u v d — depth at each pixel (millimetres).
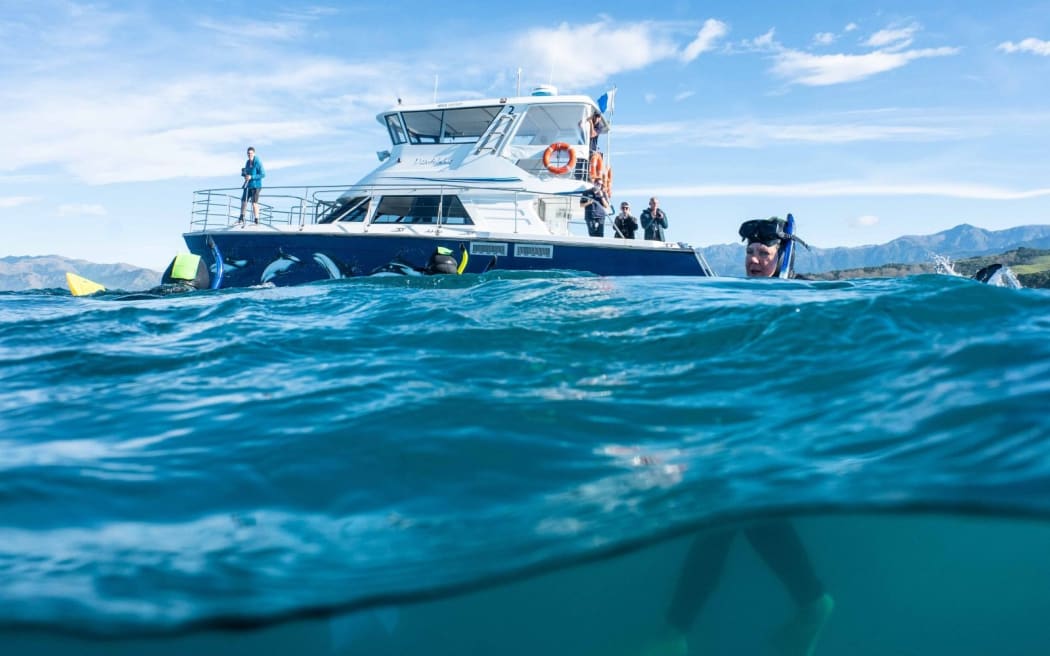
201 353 3596
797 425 2131
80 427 2512
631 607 2094
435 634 1881
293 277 11055
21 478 2041
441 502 1885
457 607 1856
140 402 2789
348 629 1614
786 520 1756
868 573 2193
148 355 3604
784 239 5297
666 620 2139
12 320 4840
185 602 1475
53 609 1447
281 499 1930
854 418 2109
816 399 2326
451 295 5086
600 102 13633
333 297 5445
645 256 10219
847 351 2775
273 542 1717
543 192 11312
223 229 11367
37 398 2891
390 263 10680
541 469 2025
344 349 3529
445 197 11633
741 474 1863
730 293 4316
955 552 2068
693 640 2215
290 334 3947
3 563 1623
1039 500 1500
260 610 1458
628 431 2246
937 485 1623
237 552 1670
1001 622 2410
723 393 2500
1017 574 2197
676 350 3064
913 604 2338
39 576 1568
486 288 5355
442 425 2359
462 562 1632
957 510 1550
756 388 2514
